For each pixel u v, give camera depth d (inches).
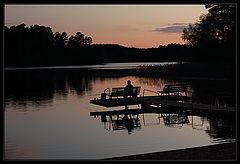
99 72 2780.5
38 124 710.5
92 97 1176.8
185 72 2283.5
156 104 884.0
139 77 2165.4
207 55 3011.8
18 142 553.0
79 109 914.1
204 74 2154.3
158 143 534.0
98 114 847.7
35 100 1103.6
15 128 668.1
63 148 514.9
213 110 768.3
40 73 2802.7
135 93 924.6
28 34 4729.3
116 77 2199.8
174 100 974.4
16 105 985.5
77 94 1268.5
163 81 1809.8
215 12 3065.9
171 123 713.6
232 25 2807.6
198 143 522.9
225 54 2797.7
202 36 3189.0
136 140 561.3
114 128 671.1
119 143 541.3
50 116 803.4
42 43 4936.0
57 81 1936.5
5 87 1596.9
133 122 739.4
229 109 761.0
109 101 913.5
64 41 5900.6
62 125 699.4
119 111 882.8
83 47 5935.0
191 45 3545.8
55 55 5290.4
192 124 692.1
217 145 440.5
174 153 403.2
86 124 714.8
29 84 1756.9
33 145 533.6
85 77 2249.0
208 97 1092.5
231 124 676.7
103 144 536.7
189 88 1406.3
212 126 660.7
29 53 4722.0
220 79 1894.7
